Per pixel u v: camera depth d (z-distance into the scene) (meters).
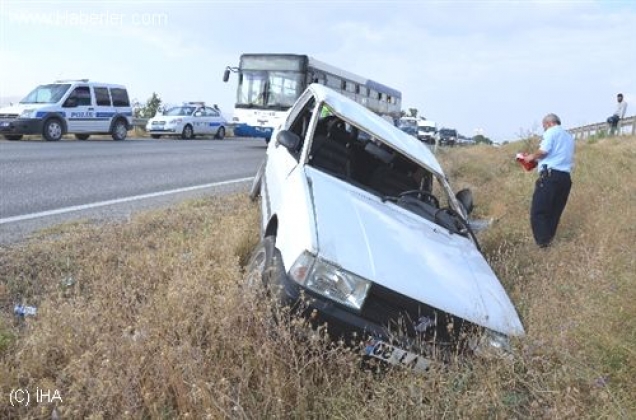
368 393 3.19
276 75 19.80
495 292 3.95
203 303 3.65
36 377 3.09
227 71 20.61
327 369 3.25
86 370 2.93
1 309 4.00
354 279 3.36
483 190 11.64
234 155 17.44
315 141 5.17
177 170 12.41
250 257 4.98
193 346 3.26
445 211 5.03
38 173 9.99
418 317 3.38
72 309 3.55
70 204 7.55
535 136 17.77
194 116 26.41
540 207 7.07
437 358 3.31
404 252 3.84
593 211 8.03
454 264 4.03
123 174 10.95
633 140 19.28
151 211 7.23
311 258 3.39
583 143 21.30
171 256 5.00
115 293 3.95
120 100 21.27
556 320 4.00
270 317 3.30
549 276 5.30
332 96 5.53
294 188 4.30
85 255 5.11
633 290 4.15
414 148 5.45
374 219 4.16
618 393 3.08
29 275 4.54
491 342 3.46
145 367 3.02
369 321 3.32
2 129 17.83
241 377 3.03
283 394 3.04
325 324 3.22
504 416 2.93
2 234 5.73
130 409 2.78
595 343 3.54
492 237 7.22
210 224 6.48
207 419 2.58
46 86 19.75
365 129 5.12
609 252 5.57
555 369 3.30
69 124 19.08
